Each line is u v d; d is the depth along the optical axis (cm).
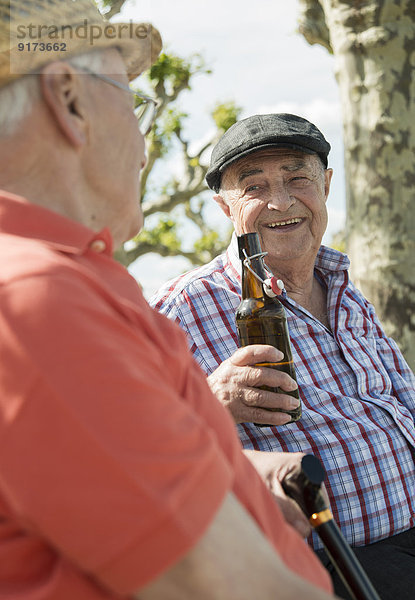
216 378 176
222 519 75
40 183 92
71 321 74
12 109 90
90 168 95
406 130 373
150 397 75
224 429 98
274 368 175
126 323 83
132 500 70
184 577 71
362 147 382
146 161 110
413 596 164
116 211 100
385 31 369
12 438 70
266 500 106
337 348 219
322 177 228
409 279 377
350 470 195
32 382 70
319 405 204
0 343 72
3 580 75
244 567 74
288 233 221
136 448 72
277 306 177
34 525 73
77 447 70
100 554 70
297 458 137
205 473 75
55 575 75
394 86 372
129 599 76
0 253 80
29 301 74
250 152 216
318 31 446
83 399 71
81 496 70
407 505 201
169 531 70
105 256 94
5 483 71
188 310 208
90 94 95
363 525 193
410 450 210
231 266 218
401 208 376
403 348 376
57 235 88
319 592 75
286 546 104
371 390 217
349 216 394
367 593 114
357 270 390
